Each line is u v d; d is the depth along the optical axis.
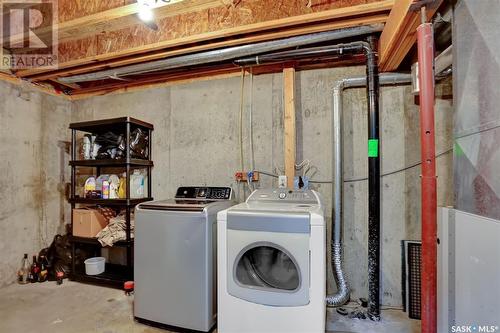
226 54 2.39
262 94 2.73
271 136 2.69
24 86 3.00
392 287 2.35
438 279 1.52
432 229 1.48
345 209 2.48
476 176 1.29
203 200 2.47
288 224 1.62
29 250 2.99
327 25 2.02
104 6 2.07
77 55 2.66
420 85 1.51
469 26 1.35
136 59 2.57
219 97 2.88
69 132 3.49
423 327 1.50
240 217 1.72
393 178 2.38
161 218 2.03
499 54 1.13
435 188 1.48
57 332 1.93
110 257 3.23
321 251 1.58
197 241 1.93
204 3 2.11
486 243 1.10
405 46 1.87
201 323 1.91
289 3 1.99
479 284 1.16
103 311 2.25
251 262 1.82
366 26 2.03
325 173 2.53
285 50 2.39
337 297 2.22
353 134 2.47
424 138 1.50
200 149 2.93
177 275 1.97
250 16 2.09
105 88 3.32
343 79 2.39
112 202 2.77
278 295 1.64
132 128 2.99
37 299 2.46
